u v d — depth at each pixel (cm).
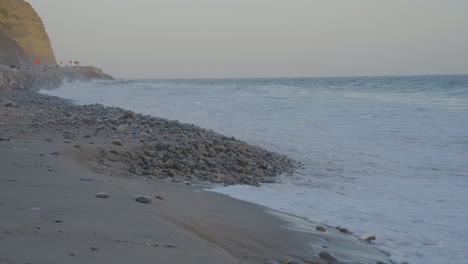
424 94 3075
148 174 798
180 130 1301
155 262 292
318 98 2825
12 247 273
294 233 498
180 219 439
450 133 1345
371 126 1554
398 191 774
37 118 1418
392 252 470
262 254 414
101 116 1568
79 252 283
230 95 3291
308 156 1117
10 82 3262
